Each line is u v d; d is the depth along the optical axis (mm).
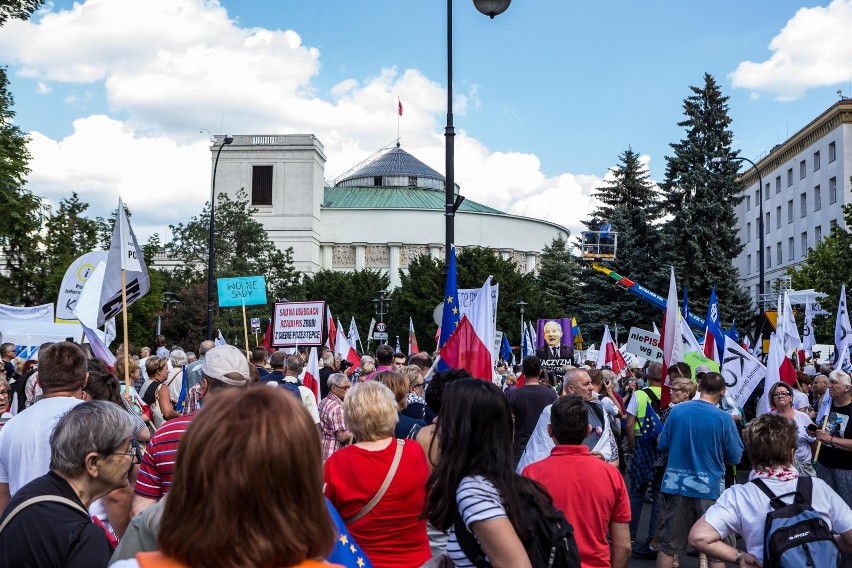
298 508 2082
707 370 11297
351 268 112375
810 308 24203
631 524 10617
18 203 30172
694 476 8156
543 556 3547
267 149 107688
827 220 65875
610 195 70250
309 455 2113
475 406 3684
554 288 85062
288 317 15508
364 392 4980
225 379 5027
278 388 2203
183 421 4785
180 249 60344
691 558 9852
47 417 4816
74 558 3459
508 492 3568
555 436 5172
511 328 75062
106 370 6520
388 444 4926
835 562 4406
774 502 4621
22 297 42312
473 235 116250
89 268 16359
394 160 129000
